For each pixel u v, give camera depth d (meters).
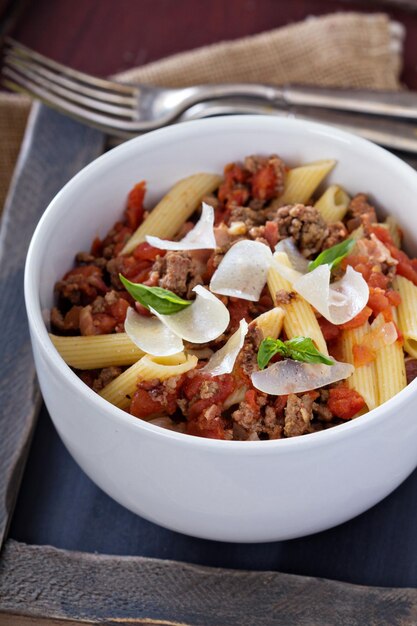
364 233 0.59
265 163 0.62
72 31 0.88
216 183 0.62
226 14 0.89
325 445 0.51
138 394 0.54
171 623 0.55
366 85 0.81
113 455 0.53
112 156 0.59
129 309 0.56
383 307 0.56
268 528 0.55
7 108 0.79
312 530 0.56
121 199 0.61
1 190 0.80
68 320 0.58
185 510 0.54
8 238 0.67
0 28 0.87
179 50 0.87
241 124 0.61
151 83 0.79
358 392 0.55
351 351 0.56
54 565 0.57
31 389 0.62
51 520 0.58
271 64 0.81
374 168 0.60
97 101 0.72
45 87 0.73
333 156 0.61
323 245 0.59
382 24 0.83
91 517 0.58
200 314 0.56
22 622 0.56
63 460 0.60
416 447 0.55
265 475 0.52
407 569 0.57
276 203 0.62
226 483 0.52
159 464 0.52
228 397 0.54
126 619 0.55
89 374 0.57
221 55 0.80
